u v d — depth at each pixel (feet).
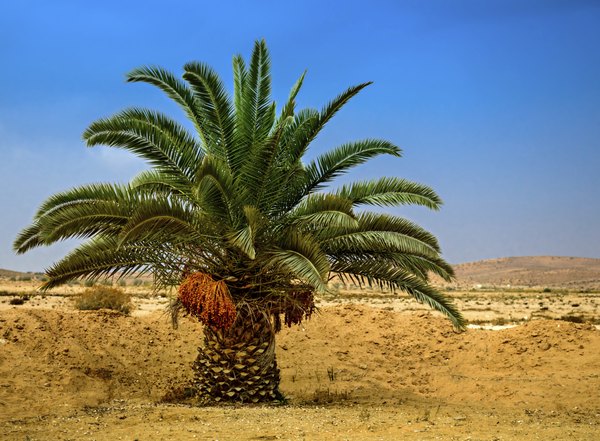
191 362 58.03
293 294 46.16
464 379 55.21
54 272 43.42
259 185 43.42
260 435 33.60
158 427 35.78
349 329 67.72
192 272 45.16
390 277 46.57
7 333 51.80
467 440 32.48
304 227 44.06
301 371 58.29
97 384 48.65
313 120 43.60
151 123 44.62
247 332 46.11
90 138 43.09
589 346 59.26
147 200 40.34
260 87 46.70
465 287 429.79
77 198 43.09
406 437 33.30
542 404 46.44
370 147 44.96
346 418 39.29
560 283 529.45
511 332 63.62
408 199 44.52
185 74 43.83
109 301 93.61
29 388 44.39
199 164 45.03
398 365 60.59
